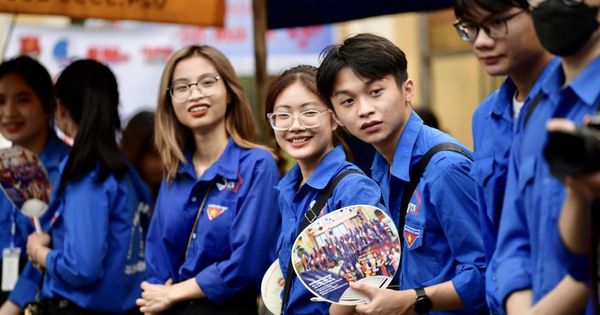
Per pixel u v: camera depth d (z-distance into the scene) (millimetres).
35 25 10227
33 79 6148
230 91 5215
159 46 10414
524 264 3127
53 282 5605
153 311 5039
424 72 14195
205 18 6789
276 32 11211
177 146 5199
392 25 14508
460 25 3369
